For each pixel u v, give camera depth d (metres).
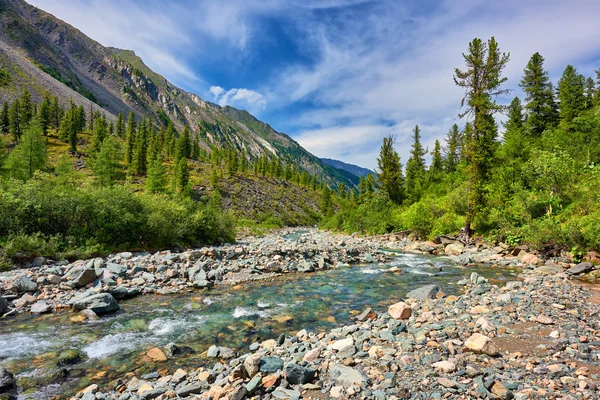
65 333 9.11
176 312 11.27
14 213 16.92
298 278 17.05
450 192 41.09
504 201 27.97
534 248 20.73
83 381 6.54
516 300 10.55
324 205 117.06
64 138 108.81
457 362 5.98
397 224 40.19
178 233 25.73
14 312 10.52
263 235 56.47
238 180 120.88
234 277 16.81
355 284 15.59
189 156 136.75
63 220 18.84
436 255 25.25
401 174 52.88
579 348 6.53
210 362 7.42
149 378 6.61
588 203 22.14
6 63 196.50
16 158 60.25
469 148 27.75
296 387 5.63
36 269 14.45
